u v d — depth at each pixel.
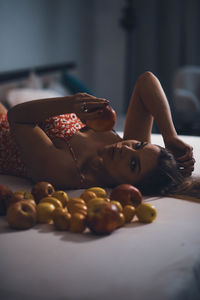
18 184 1.65
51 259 0.99
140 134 1.77
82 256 1.00
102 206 1.14
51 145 1.54
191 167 1.60
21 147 1.55
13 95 3.36
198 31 5.77
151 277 0.92
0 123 1.79
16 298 0.85
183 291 0.90
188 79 5.34
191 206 1.39
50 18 4.52
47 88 4.13
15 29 3.91
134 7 5.72
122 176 1.46
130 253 1.03
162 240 1.11
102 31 5.71
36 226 1.21
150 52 5.78
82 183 1.55
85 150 1.59
